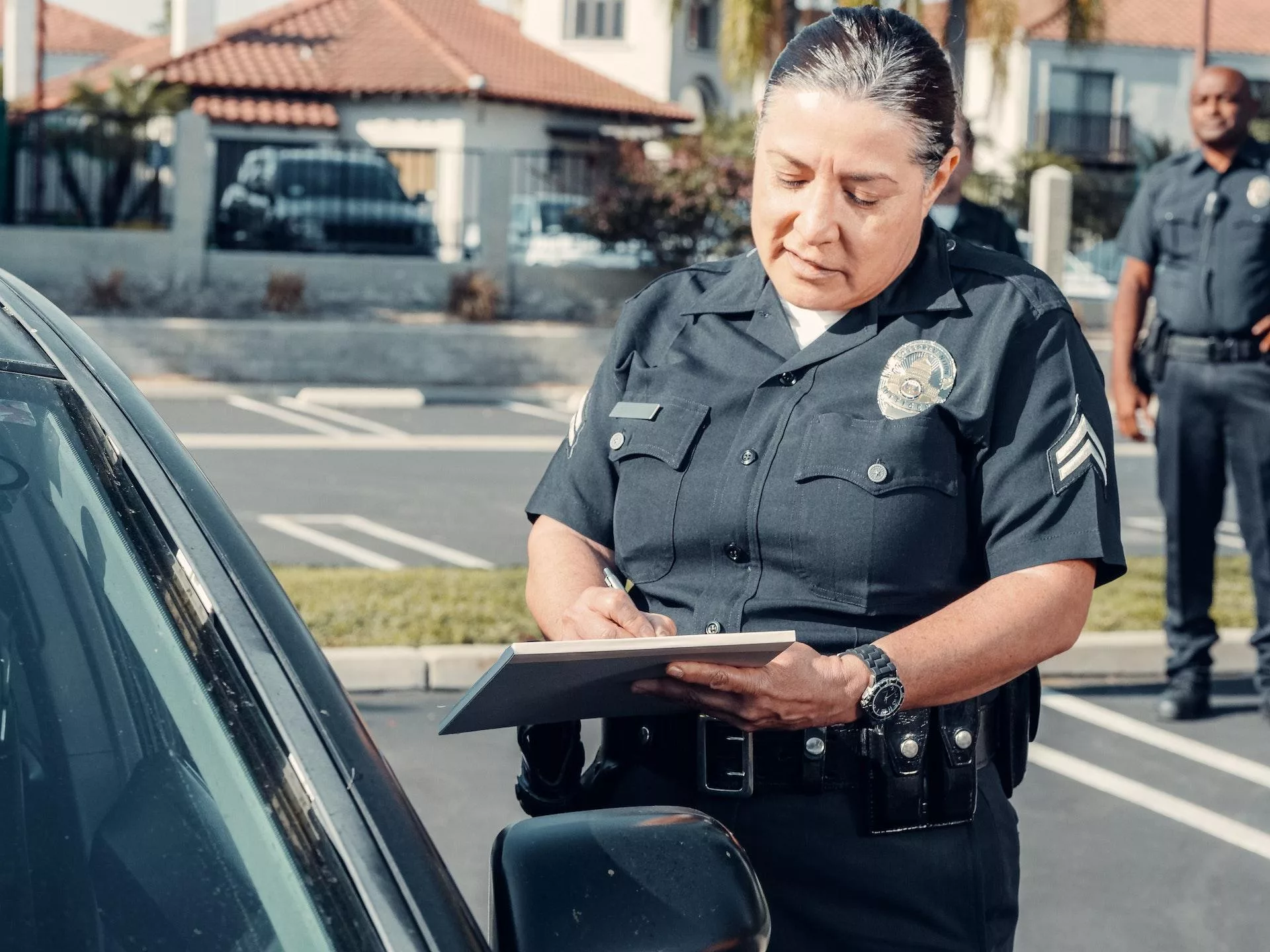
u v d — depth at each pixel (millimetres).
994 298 1906
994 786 1957
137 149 16812
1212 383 4828
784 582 1876
